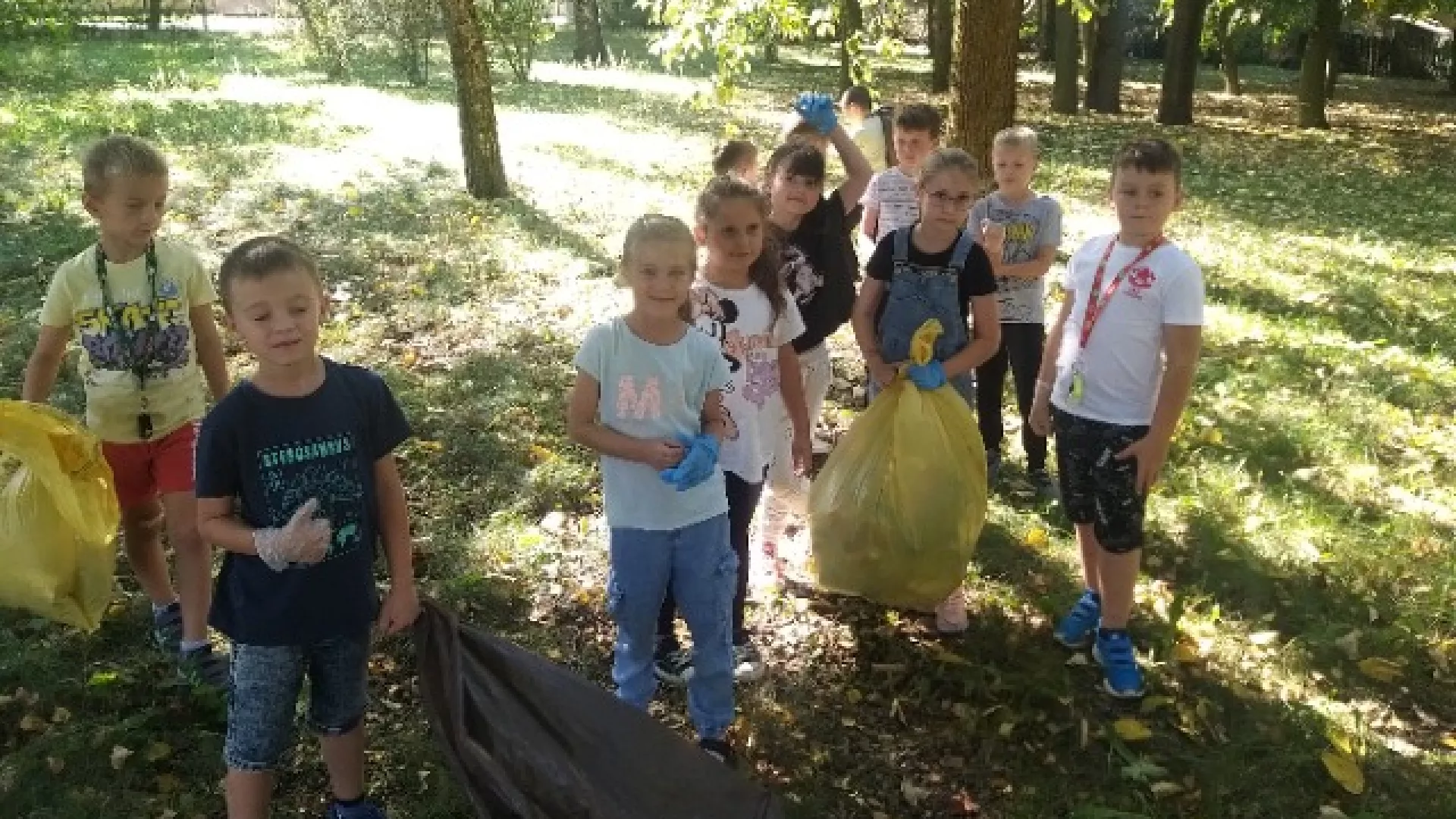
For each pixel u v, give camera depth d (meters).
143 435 3.47
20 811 3.13
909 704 3.77
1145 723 3.72
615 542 3.23
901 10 11.09
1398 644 4.15
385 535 2.88
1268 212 12.55
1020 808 3.33
